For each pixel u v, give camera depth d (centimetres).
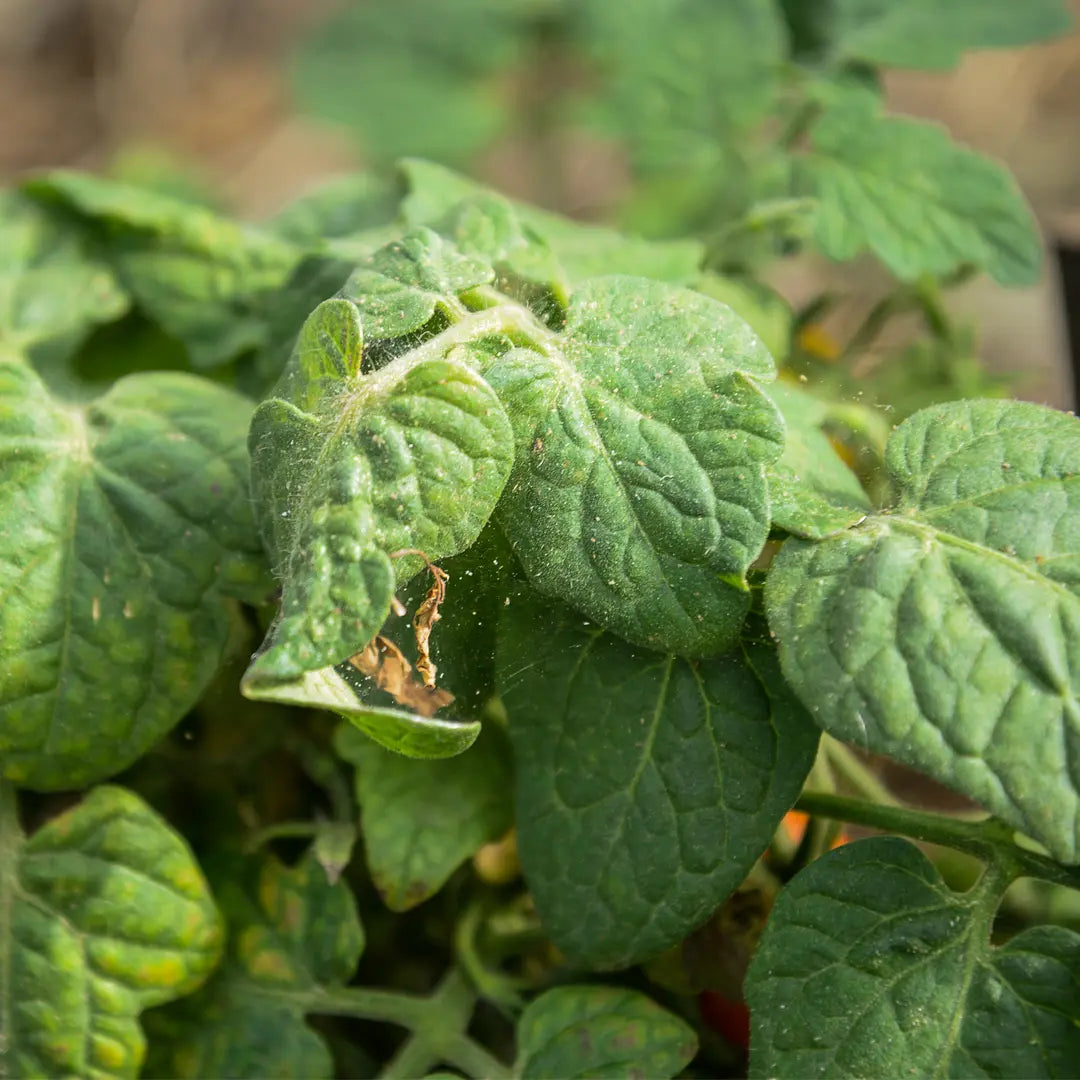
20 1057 35
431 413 32
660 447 33
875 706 32
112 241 42
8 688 35
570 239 41
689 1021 37
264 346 39
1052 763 32
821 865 34
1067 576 33
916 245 41
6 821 36
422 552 32
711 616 33
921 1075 33
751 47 47
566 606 35
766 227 42
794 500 34
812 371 43
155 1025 37
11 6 98
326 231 44
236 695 39
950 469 34
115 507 36
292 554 32
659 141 46
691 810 35
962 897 34
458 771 38
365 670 33
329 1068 37
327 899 37
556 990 36
